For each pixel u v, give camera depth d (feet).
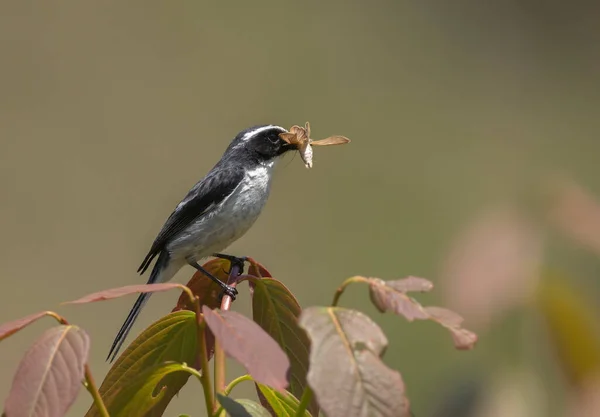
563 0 73.10
